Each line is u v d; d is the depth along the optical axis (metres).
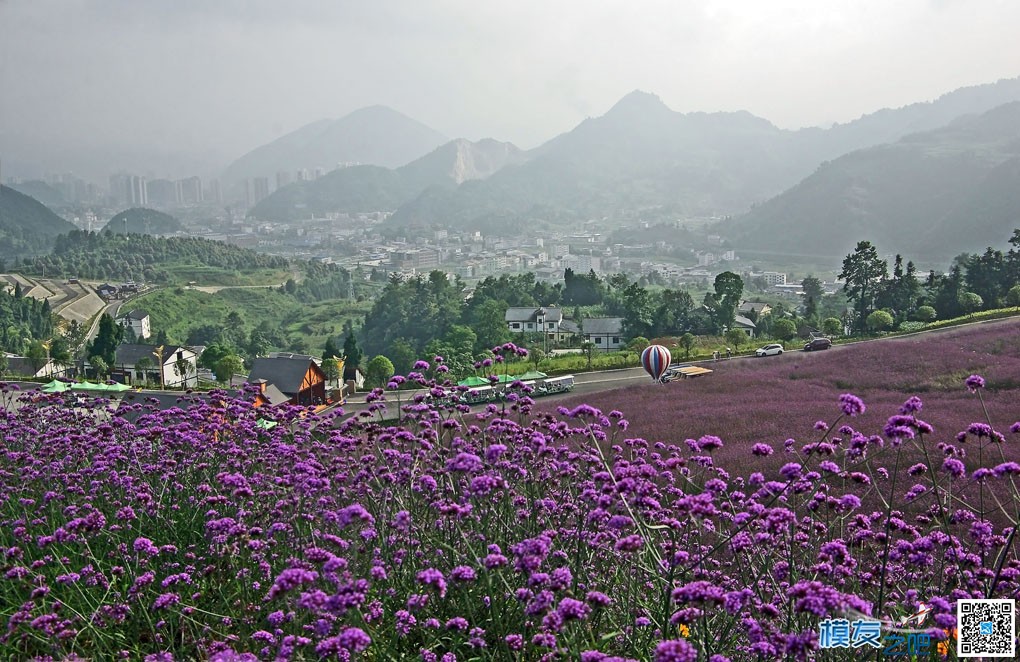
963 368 34.25
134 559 7.21
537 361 62.41
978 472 7.24
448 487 7.76
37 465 9.49
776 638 5.04
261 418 11.84
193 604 6.64
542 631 5.22
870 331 68.31
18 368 69.12
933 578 7.63
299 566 6.19
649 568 6.27
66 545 7.48
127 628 6.59
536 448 8.70
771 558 6.96
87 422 12.61
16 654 6.11
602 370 56.81
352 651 4.80
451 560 6.56
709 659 4.97
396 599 6.46
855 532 7.66
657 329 83.94
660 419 27.69
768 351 58.31
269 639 5.59
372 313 128.00
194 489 8.77
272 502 8.18
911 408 7.10
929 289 78.56
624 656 5.68
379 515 7.00
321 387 51.28
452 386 11.02
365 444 9.52
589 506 6.67
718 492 6.74
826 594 4.95
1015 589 6.45
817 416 25.86
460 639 5.70
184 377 71.31
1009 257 75.25
